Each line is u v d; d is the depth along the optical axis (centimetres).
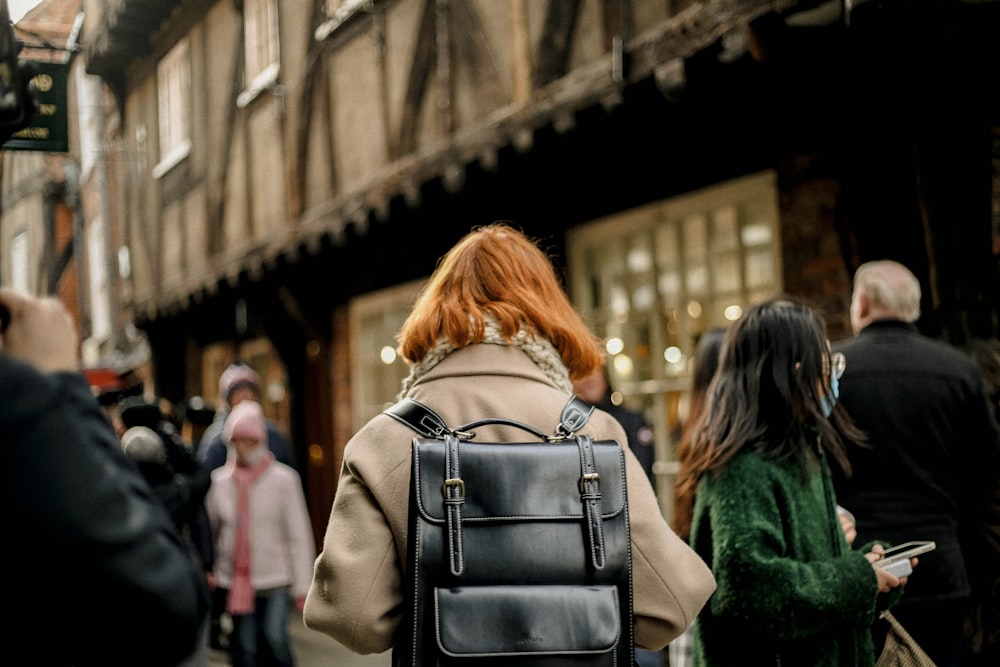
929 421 256
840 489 262
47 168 1641
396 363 767
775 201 429
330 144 697
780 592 184
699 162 471
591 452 153
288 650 475
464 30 547
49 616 91
